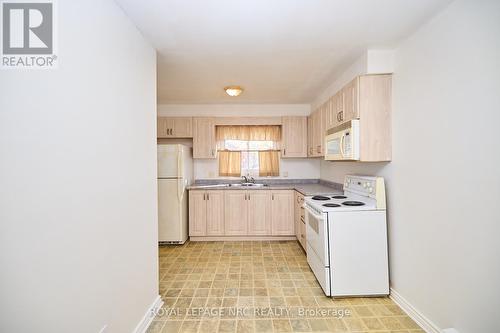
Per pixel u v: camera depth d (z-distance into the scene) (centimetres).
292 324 186
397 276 214
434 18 168
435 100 168
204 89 341
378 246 222
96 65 127
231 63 250
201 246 374
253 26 178
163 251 352
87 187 119
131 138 165
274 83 316
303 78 297
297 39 199
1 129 81
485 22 131
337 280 221
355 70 242
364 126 221
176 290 238
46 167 95
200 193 398
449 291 157
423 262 181
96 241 126
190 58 235
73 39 110
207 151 425
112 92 142
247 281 256
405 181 202
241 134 445
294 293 231
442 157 162
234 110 436
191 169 441
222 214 399
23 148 87
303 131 427
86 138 118
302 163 457
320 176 454
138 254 174
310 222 274
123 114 155
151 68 204
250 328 182
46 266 95
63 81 104
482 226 134
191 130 425
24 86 89
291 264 301
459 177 149
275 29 183
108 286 136
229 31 185
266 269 287
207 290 238
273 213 398
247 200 399
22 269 86
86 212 118
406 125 200
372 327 182
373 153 221
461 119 147
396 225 214
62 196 103
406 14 164
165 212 376
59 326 101
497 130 126
